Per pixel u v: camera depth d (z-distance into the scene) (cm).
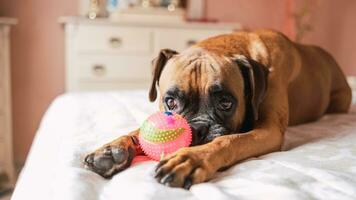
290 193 47
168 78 78
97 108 114
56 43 223
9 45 211
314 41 258
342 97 126
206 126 71
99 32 203
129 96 137
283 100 89
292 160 63
